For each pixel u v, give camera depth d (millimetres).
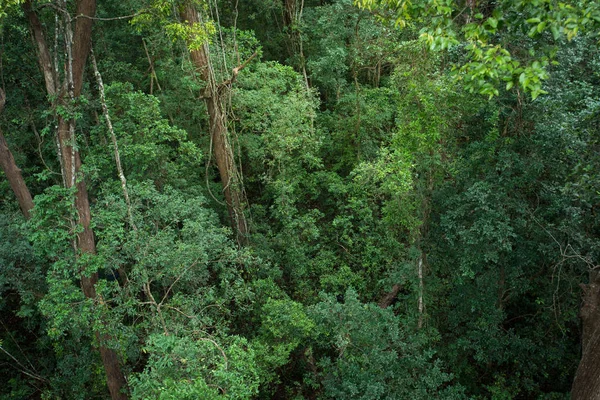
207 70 12242
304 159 14648
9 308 13711
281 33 17812
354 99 15203
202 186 14523
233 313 11469
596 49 10148
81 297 9430
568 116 9656
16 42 12594
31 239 9242
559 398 11281
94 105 11070
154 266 9656
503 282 11727
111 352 10344
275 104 13344
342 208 14281
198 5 11516
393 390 10664
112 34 14570
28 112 13117
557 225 10703
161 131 11273
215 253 11148
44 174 9758
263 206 14719
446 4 6070
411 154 10320
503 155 9812
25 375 13453
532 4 5516
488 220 9977
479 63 5902
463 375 12602
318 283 13961
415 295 11875
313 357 12219
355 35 14578
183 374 7754
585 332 8641
